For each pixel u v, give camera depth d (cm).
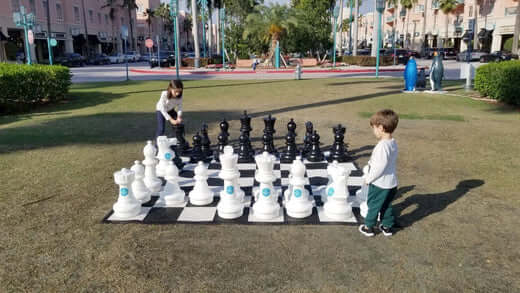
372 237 340
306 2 3669
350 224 368
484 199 419
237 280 277
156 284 273
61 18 4366
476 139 692
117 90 1592
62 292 264
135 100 1284
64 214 390
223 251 318
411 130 771
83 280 278
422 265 294
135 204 387
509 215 379
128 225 367
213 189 466
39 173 519
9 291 265
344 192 375
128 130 800
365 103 1138
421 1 5772
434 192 441
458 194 434
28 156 602
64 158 591
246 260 304
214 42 8238
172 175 425
